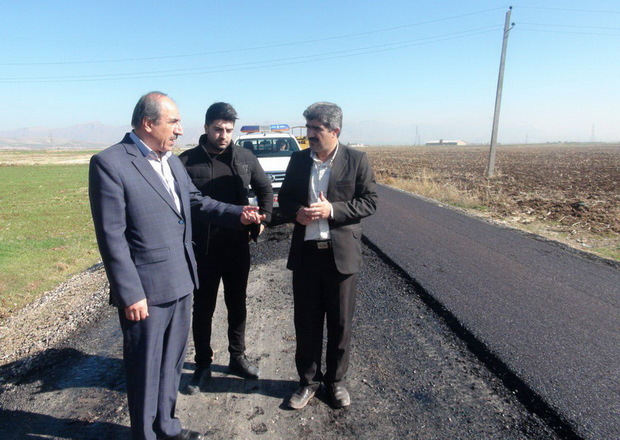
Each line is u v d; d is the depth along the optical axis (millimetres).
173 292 2562
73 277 7324
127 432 2928
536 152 72188
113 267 2357
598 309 4652
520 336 4031
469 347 3930
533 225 9977
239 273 3465
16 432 2955
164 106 2496
